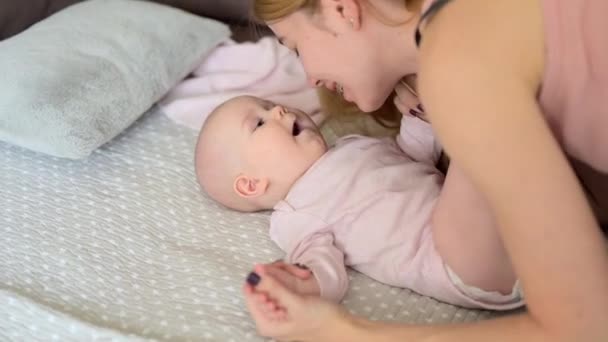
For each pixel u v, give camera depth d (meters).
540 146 0.72
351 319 0.97
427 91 0.74
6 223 1.27
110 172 1.38
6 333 1.07
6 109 1.40
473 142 0.73
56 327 1.06
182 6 1.81
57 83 1.43
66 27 1.59
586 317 0.74
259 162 1.25
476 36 0.72
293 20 1.00
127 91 1.47
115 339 1.04
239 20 1.81
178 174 1.38
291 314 0.98
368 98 1.05
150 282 1.16
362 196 1.17
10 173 1.38
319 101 1.46
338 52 1.00
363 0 0.94
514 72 0.72
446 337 0.87
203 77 1.63
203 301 1.11
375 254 1.14
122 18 1.62
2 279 1.16
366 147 1.25
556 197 0.72
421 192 1.16
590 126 0.80
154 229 1.26
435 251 1.07
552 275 0.74
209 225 1.27
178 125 1.50
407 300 1.12
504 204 0.74
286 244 1.20
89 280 1.16
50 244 1.23
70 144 1.35
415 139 1.30
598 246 0.74
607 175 0.95
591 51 0.73
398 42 0.98
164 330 1.07
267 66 1.63
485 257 1.01
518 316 0.81
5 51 1.53
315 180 1.21
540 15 0.73
